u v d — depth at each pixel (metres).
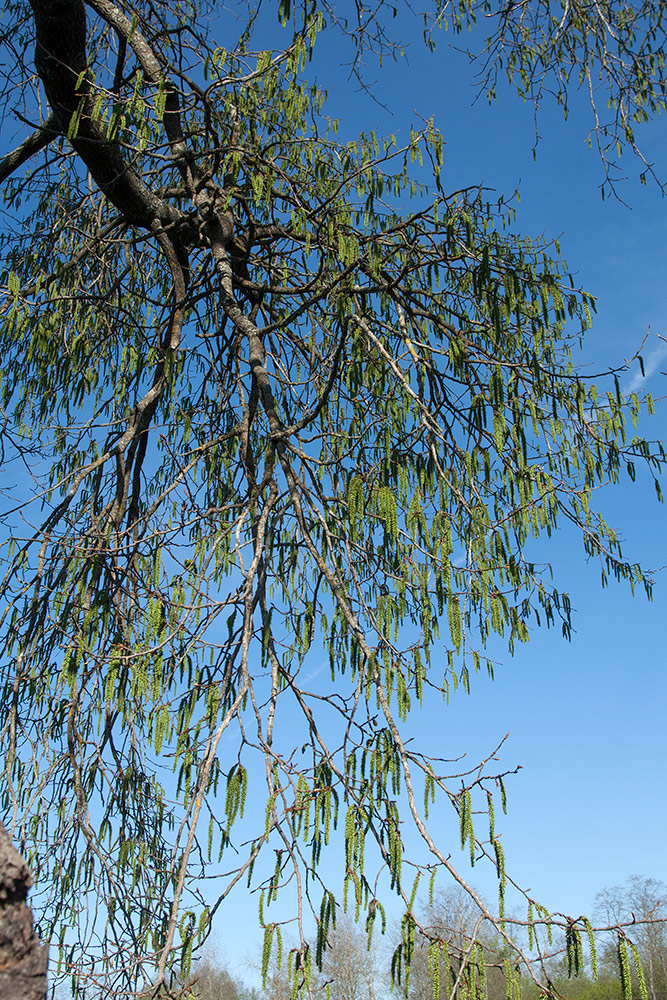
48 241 5.21
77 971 3.03
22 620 3.59
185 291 4.93
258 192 4.05
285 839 2.63
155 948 3.12
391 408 3.94
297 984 2.40
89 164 4.54
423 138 3.92
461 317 4.18
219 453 4.33
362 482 3.37
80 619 3.39
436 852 2.53
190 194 4.88
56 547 3.65
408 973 2.45
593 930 2.37
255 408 4.45
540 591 4.18
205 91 4.07
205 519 4.20
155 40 4.53
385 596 3.11
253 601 3.24
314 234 4.67
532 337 4.34
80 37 4.14
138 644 3.21
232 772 2.90
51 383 4.80
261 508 3.72
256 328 4.40
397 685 2.92
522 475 3.75
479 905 2.46
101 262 5.23
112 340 5.25
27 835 3.26
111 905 3.25
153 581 3.33
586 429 4.30
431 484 3.65
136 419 4.23
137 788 3.59
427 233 3.71
